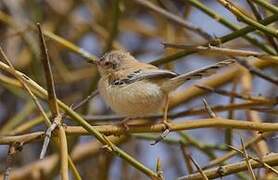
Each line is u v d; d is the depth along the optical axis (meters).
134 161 7.20
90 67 14.76
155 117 9.80
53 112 7.08
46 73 6.92
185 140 10.61
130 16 15.22
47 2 14.94
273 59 7.78
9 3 13.59
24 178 12.15
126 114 8.93
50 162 12.28
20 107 14.22
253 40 9.27
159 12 10.69
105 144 7.18
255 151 10.12
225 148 10.54
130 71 8.96
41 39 6.67
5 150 13.66
